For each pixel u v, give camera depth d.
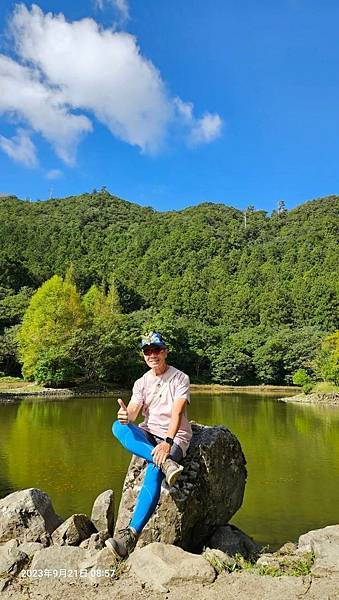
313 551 4.17
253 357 58.94
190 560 3.60
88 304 59.31
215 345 60.91
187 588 3.34
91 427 20.22
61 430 19.31
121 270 94.06
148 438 4.12
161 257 98.44
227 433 5.32
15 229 106.69
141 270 94.50
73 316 46.16
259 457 14.97
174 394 4.15
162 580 3.41
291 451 15.97
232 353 58.22
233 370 57.25
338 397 37.59
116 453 14.64
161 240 105.56
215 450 5.01
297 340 60.72
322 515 9.45
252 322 73.44
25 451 14.94
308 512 9.63
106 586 3.43
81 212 137.12
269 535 8.40
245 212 133.00
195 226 113.31
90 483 11.31
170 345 58.22
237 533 5.42
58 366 41.91
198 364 59.41
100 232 118.69
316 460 14.53
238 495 5.36
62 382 42.91
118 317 55.34
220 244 102.88
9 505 5.17
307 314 71.06
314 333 62.41
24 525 5.01
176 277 89.81
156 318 63.53
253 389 52.62
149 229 115.88
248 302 75.75
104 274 91.88
